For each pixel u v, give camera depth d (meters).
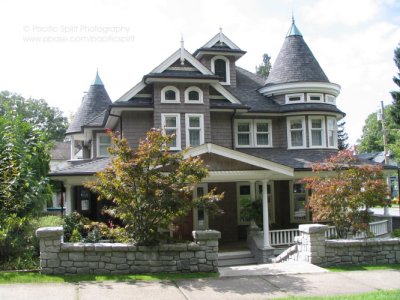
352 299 8.26
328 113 21.64
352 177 13.43
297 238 13.00
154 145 10.90
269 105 22.02
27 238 11.46
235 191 20.58
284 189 21.64
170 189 10.67
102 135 22.78
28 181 12.71
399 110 45.22
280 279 10.31
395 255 12.38
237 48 23.23
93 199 20.22
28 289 8.93
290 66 22.56
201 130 19.06
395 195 54.78
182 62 19.22
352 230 13.99
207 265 10.93
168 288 9.31
